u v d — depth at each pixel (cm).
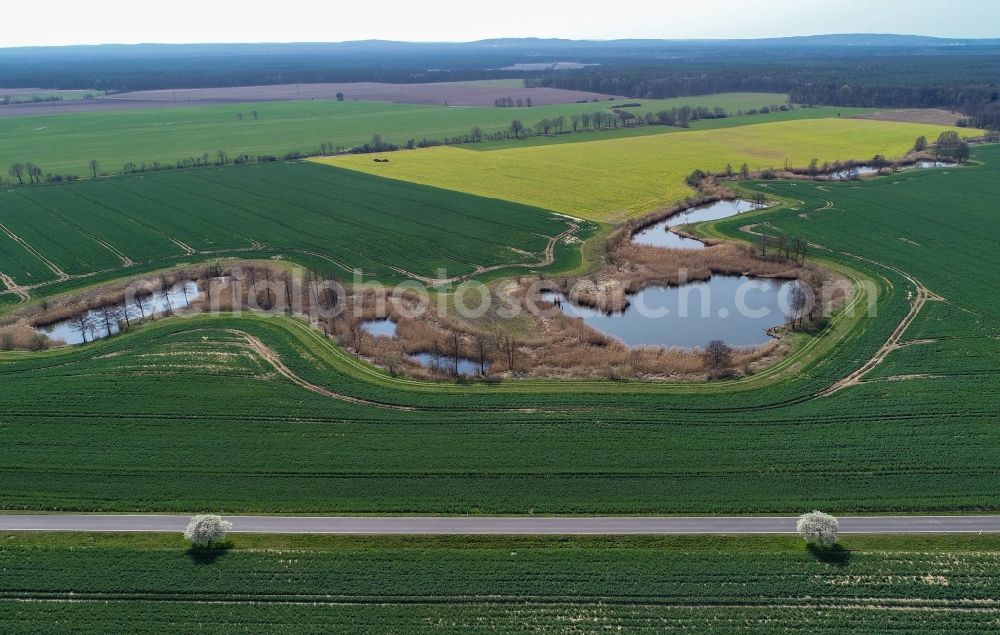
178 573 4641
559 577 4597
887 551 4716
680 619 4300
